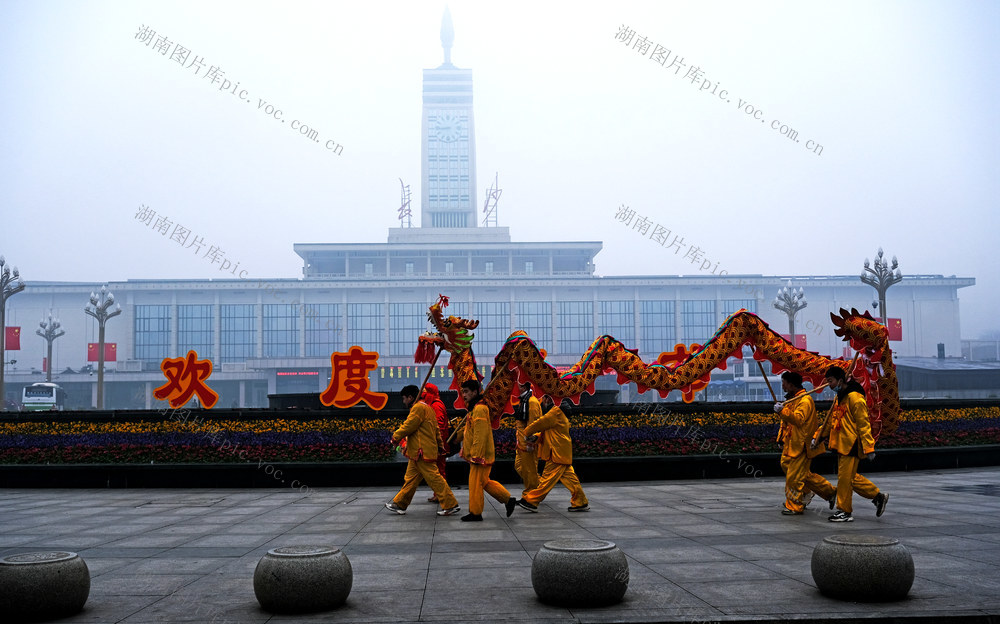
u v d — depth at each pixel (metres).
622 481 14.31
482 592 5.90
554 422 10.45
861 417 9.10
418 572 6.62
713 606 5.43
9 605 5.17
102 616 5.36
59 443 14.74
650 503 11.12
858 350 10.90
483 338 95.06
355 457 14.32
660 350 95.25
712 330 95.50
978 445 16.39
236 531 8.99
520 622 5.11
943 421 16.72
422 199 137.00
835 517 9.18
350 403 15.28
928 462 15.75
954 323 97.12
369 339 94.88
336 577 5.41
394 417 14.90
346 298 95.06
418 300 95.56
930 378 54.88
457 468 13.77
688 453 14.75
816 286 96.31
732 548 7.54
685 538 8.12
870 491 9.14
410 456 10.13
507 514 9.94
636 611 5.33
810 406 9.73
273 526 9.36
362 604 5.58
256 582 5.44
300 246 104.56
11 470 14.24
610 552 5.54
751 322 12.35
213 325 94.00
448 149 138.50
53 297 98.06
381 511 10.70
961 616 5.18
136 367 91.38
